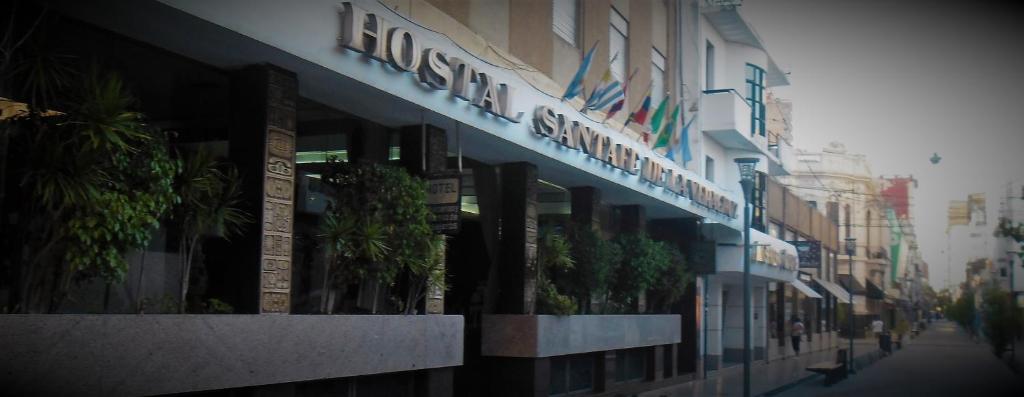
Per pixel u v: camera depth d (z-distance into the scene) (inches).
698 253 869.2
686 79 962.7
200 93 362.9
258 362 336.2
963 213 1486.2
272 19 334.3
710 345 1098.7
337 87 394.6
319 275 431.8
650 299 814.5
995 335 1423.5
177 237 343.6
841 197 1943.9
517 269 575.2
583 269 646.5
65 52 308.0
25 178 259.3
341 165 428.8
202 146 362.0
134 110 333.4
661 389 800.9
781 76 1309.1
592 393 674.2
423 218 436.1
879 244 2165.4
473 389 571.2
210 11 307.7
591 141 602.2
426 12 438.3
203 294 357.1
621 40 794.2
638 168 687.1
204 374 311.1
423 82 418.9
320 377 370.3
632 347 717.3
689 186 800.9
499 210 585.0
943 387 935.0
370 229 398.9
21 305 272.5
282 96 366.9
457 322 476.4
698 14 978.1
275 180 361.7
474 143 515.2
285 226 366.6
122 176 285.6
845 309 2159.2
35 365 255.0
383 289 457.1
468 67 449.4
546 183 668.1
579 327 618.8
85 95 278.4
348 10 368.5
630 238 738.2
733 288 1285.7
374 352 406.3
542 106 540.4
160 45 338.3
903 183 1968.5
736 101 1003.3
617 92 602.5
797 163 1891.0
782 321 1470.2
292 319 355.3
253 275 351.6
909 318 2859.3
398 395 449.7
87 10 300.5
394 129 486.0
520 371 561.3
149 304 328.5
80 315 268.1
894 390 891.4
